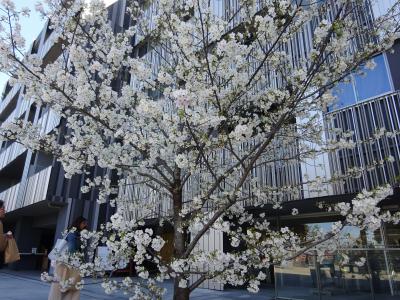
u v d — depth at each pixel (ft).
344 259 13.35
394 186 18.76
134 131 13.28
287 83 13.71
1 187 71.36
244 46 12.63
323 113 19.12
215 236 28.43
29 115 58.59
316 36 10.80
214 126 10.59
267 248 10.39
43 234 56.34
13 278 38.63
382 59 22.99
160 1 13.06
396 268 20.13
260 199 16.30
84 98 11.53
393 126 21.45
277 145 15.72
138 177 16.25
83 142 13.41
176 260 10.05
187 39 11.50
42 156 49.57
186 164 10.73
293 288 24.02
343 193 21.83
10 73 12.11
